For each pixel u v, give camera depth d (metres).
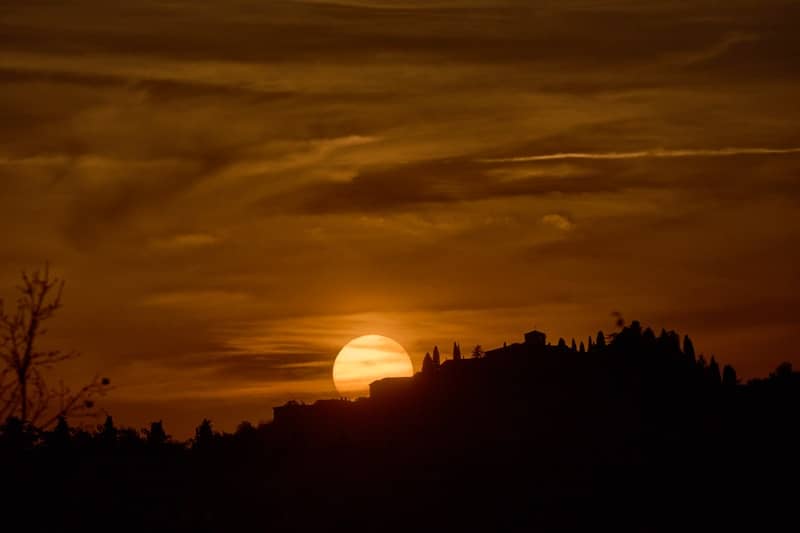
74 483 117.44
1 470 104.88
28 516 109.31
